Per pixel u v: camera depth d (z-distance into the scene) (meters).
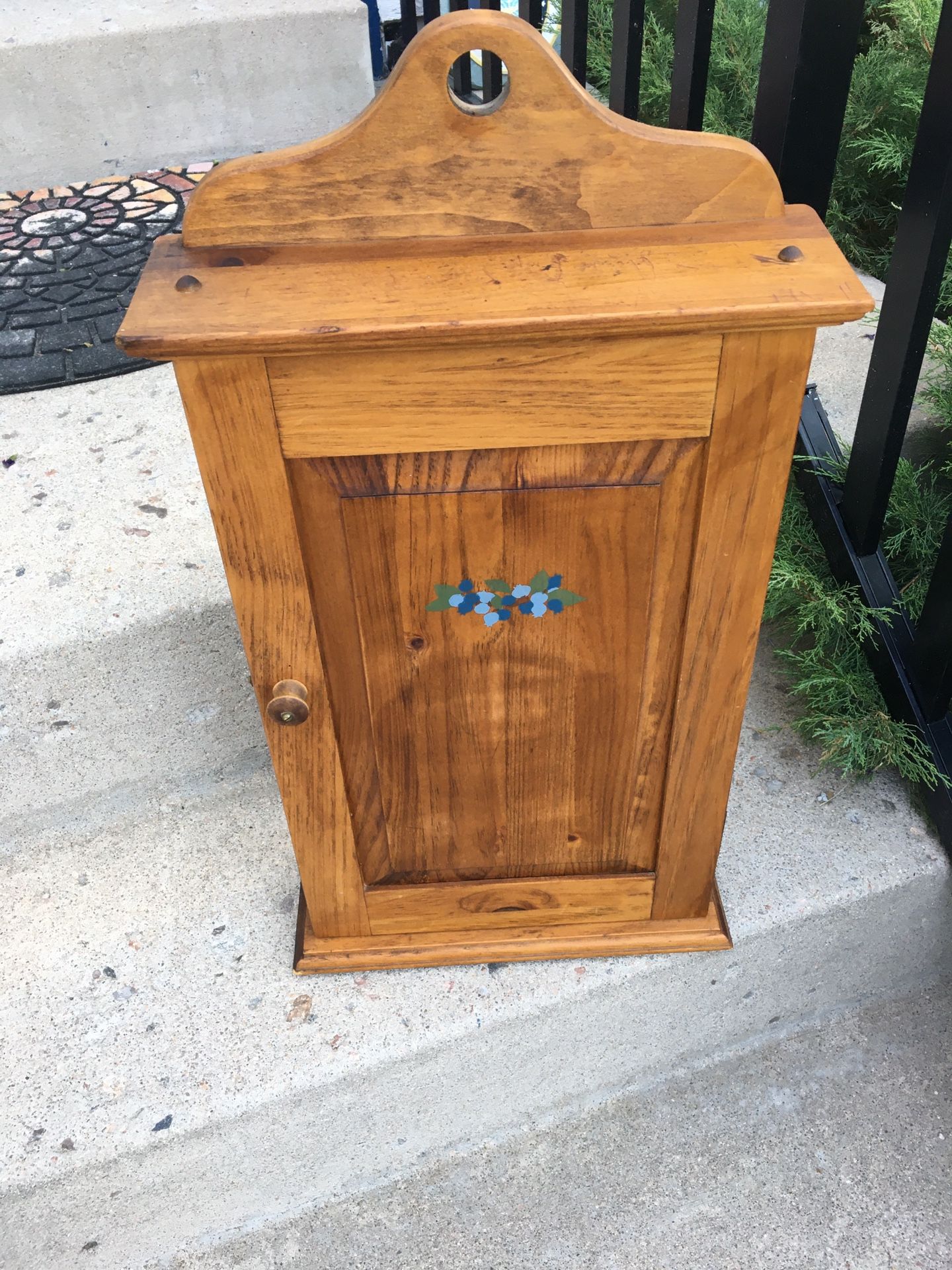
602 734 1.07
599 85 2.47
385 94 0.71
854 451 1.42
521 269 0.75
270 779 1.57
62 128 2.23
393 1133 1.34
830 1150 1.40
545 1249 1.32
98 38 2.12
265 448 0.80
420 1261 1.31
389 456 0.81
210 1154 1.22
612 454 0.83
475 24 0.68
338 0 2.26
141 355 0.71
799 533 1.54
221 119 2.33
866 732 1.43
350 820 1.13
